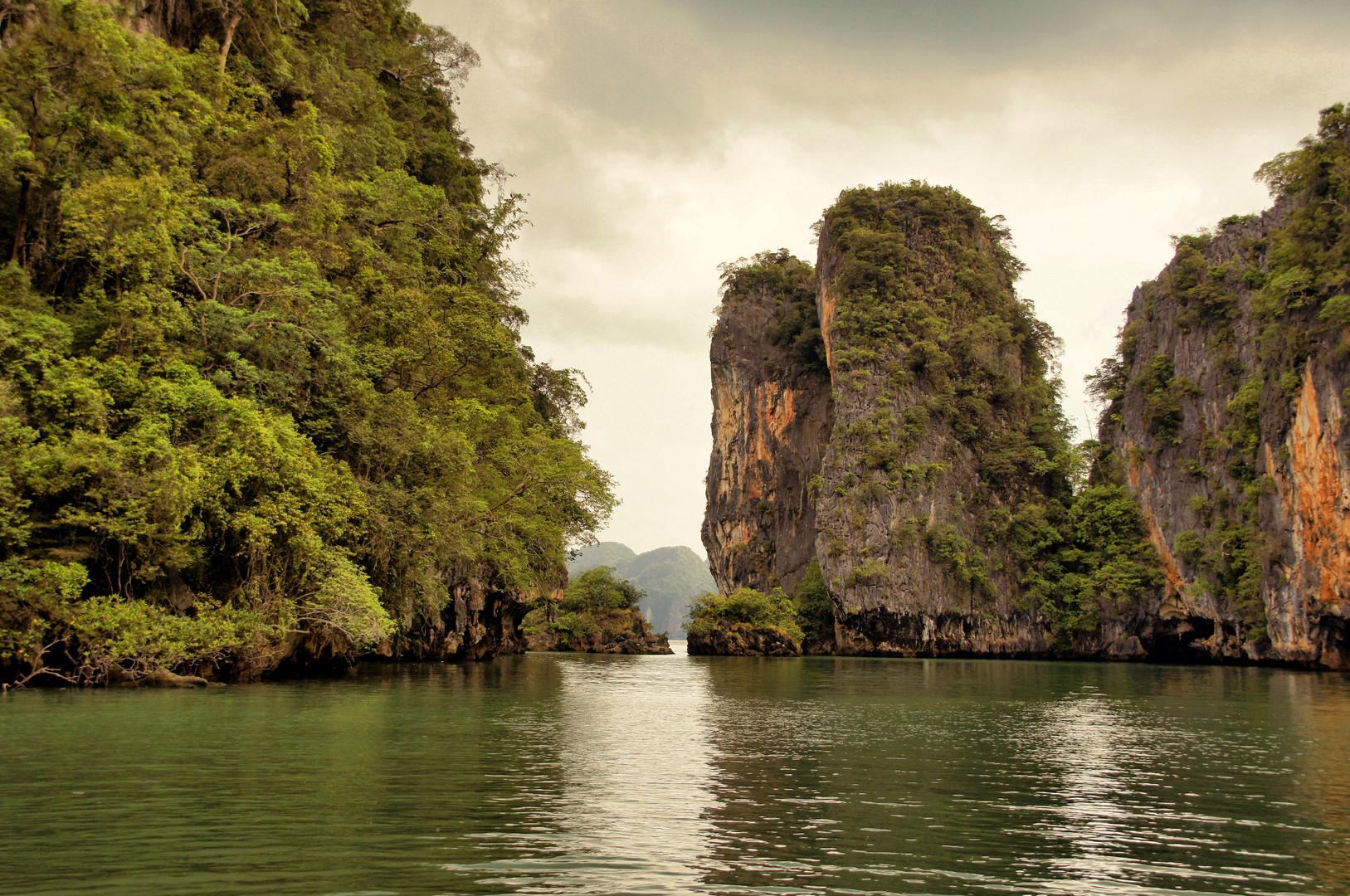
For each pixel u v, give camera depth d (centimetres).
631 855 691
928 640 8331
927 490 8544
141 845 677
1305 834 830
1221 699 2688
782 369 11400
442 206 4322
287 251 2769
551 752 1224
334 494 2412
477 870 636
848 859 702
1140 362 8244
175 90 2617
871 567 8288
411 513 2761
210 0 3362
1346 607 5303
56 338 2034
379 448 2789
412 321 3159
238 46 3512
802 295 11656
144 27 3014
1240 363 6969
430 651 4209
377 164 4019
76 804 812
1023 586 8462
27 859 637
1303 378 5712
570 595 9731
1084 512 8269
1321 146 5616
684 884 620
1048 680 3794
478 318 3616
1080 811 926
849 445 8856
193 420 2153
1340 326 5441
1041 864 707
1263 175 6919
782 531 11119
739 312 12062
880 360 9050
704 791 975
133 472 1941
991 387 9138
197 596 2127
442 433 3088
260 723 1382
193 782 915
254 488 2200
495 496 3706
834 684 3247
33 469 1811
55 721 1351
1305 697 2784
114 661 1883
